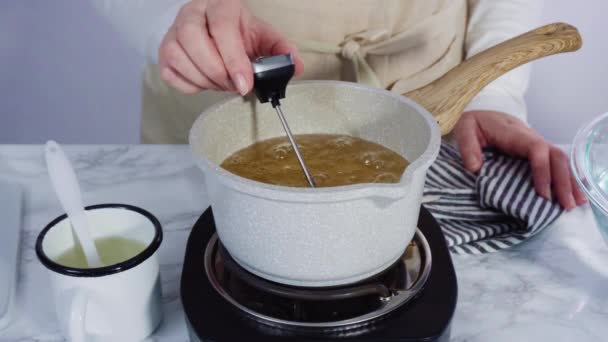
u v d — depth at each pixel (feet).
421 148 2.20
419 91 2.57
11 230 2.73
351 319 1.99
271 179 2.25
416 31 3.98
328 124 2.54
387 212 1.90
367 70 3.93
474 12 4.26
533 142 3.11
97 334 2.07
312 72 4.05
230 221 1.98
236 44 2.43
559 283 2.56
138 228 2.25
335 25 3.95
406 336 1.97
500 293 2.51
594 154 2.54
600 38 6.12
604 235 2.42
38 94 7.28
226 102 2.32
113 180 3.18
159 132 4.50
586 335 2.31
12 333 2.28
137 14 4.17
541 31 2.73
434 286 2.16
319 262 1.95
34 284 2.52
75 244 2.24
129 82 7.22
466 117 3.39
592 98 6.45
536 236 2.84
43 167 3.30
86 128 7.55
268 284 2.08
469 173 3.12
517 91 3.94
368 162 2.34
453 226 2.83
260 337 1.97
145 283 2.12
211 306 2.07
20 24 6.86
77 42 6.98
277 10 3.92
